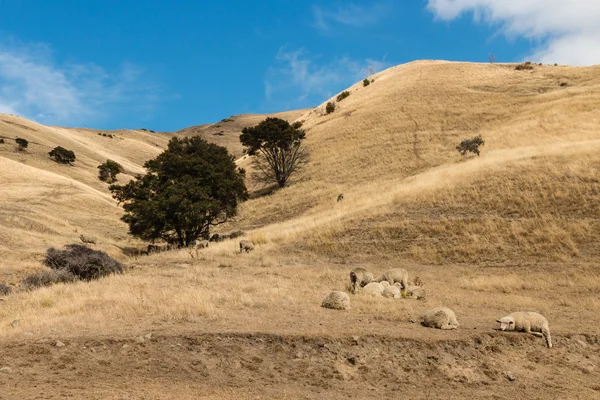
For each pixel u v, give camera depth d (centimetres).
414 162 5766
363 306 1585
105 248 4244
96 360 998
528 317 1301
